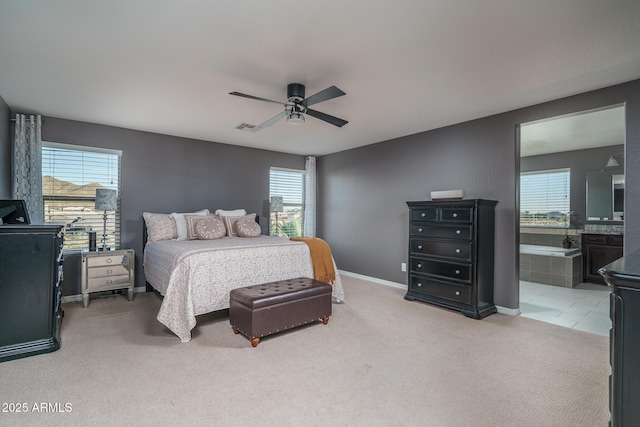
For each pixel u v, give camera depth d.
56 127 3.92
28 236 2.46
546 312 3.72
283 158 6.08
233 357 2.47
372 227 5.30
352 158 5.70
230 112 3.69
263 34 2.09
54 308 2.57
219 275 3.04
